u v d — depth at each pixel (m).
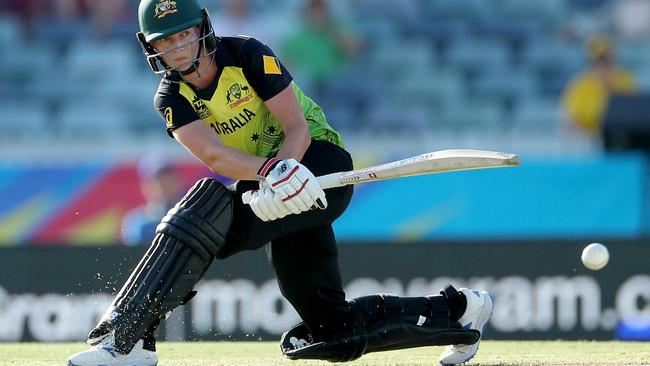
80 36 44.56
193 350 16.67
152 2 11.46
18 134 41.75
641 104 29.52
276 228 11.79
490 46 44.28
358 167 32.56
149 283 11.16
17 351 16.81
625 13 44.69
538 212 28.80
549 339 21.09
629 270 20.98
